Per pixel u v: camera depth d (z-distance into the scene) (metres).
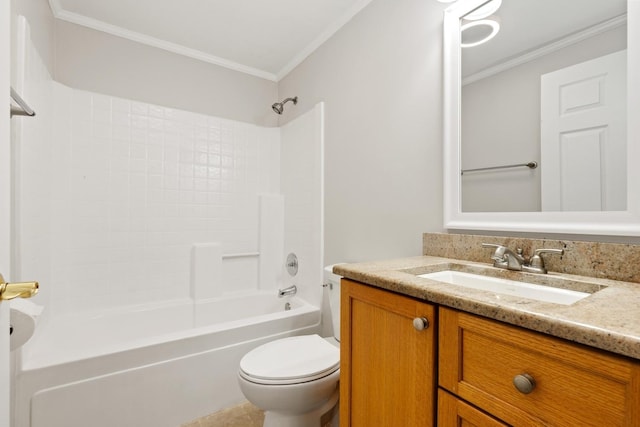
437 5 1.32
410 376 0.76
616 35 0.85
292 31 2.05
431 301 0.70
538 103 1.01
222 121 2.47
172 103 2.27
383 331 0.84
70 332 1.74
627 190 0.81
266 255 2.57
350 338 0.96
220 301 2.31
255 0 1.75
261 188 2.64
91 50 1.97
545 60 1.00
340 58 1.92
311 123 2.21
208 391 1.59
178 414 1.50
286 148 2.58
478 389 0.61
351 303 0.96
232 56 2.40
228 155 2.49
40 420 1.21
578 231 0.89
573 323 0.48
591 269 0.85
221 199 2.46
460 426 0.64
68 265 1.88
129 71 2.10
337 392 1.35
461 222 1.20
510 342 0.56
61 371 1.26
